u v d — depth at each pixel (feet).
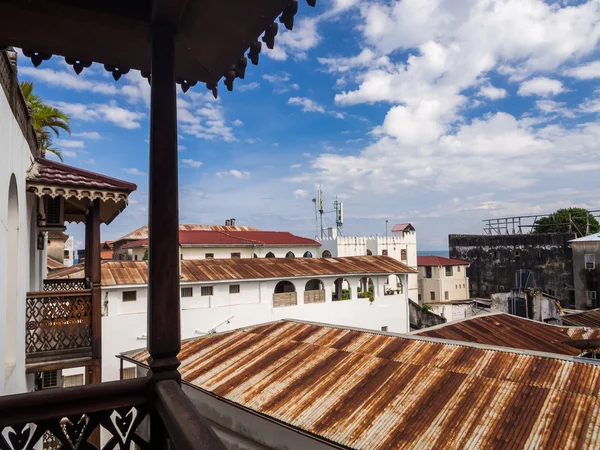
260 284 71.97
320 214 135.95
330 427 22.89
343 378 28.14
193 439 4.93
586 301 117.19
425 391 24.71
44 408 7.04
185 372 33.86
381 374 27.73
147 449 7.52
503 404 21.90
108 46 10.09
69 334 24.58
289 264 82.33
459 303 117.70
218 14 8.58
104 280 58.23
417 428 21.42
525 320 48.52
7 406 6.84
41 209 30.19
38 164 25.05
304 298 77.36
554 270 129.59
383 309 86.07
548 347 39.88
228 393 28.78
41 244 32.60
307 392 27.04
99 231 26.08
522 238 138.31
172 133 8.18
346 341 34.53
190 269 70.69
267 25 8.94
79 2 8.34
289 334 38.73
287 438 25.49
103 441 40.55
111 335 56.44
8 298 19.31
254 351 35.81
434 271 138.62
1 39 9.57
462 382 24.81
